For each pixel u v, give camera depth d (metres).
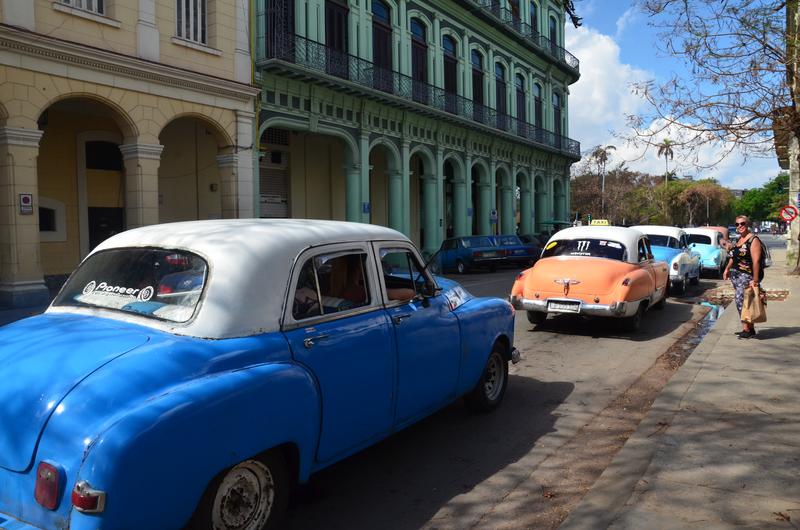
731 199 103.62
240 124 18.02
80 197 17.64
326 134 22.16
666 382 7.16
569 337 9.90
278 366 3.31
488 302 5.77
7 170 12.84
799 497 3.83
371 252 4.37
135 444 2.60
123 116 14.98
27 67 12.98
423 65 27.62
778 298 13.05
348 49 22.89
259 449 3.11
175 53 16.12
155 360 2.96
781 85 9.26
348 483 4.44
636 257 10.19
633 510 3.69
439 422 5.74
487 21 31.88
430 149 27.95
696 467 4.31
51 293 15.41
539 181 40.31
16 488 2.75
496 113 32.94
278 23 19.20
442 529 3.79
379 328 4.17
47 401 2.78
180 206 19.77
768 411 5.50
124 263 3.78
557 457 4.93
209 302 3.31
